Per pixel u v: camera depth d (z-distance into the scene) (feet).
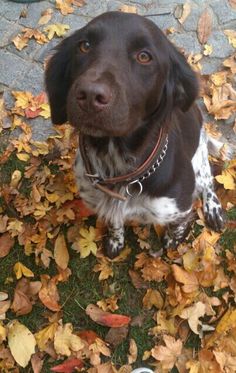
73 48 1.85
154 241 2.61
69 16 3.28
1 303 2.48
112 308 2.48
